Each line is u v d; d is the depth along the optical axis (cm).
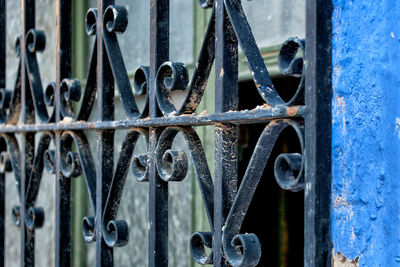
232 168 148
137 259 312
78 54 335
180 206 288
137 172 180
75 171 206
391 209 122
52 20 337
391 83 123
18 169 246
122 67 186
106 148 193
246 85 295
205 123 150
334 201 128
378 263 123
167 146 170
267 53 251
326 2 124
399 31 123
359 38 127
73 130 205
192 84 157
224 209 146
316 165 122
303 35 232
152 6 171
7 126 244
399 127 121
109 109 192
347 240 127
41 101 228
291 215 355
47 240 341
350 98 127
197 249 158
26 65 229
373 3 125
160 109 166
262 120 137
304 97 127
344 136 127
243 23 143
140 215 310
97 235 190
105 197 191
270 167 356
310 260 122
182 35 286
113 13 180
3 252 261
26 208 232
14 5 357
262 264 350
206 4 154
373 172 124
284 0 245
